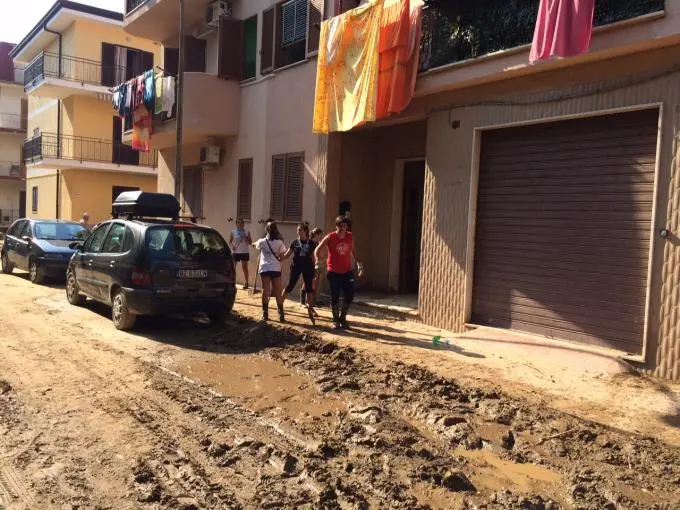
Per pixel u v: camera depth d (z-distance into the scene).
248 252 14.11
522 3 7.98
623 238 7.32
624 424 5.39
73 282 11.41
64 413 5.48
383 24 9.88
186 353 7.90
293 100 13.05
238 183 15.11
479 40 8.57
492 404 5.82
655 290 6.79
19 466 4.37
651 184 7.03
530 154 8.45
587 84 7.53
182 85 13.94
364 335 8.98
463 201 9.23
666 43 6.62
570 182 7.93
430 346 8.31
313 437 5.05
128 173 28.02
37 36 29.14
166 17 17.42
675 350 6.60
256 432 5.13
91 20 26.62
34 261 14.79
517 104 8.39
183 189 18.05
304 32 12.75
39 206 31.95
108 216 27.72
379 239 13.18
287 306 11.77
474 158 9.08
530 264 8.44
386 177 12.96
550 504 3.96
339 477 4.30
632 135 7.23
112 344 8.27
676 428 5.30
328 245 9.42
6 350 7.76
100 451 4.65
